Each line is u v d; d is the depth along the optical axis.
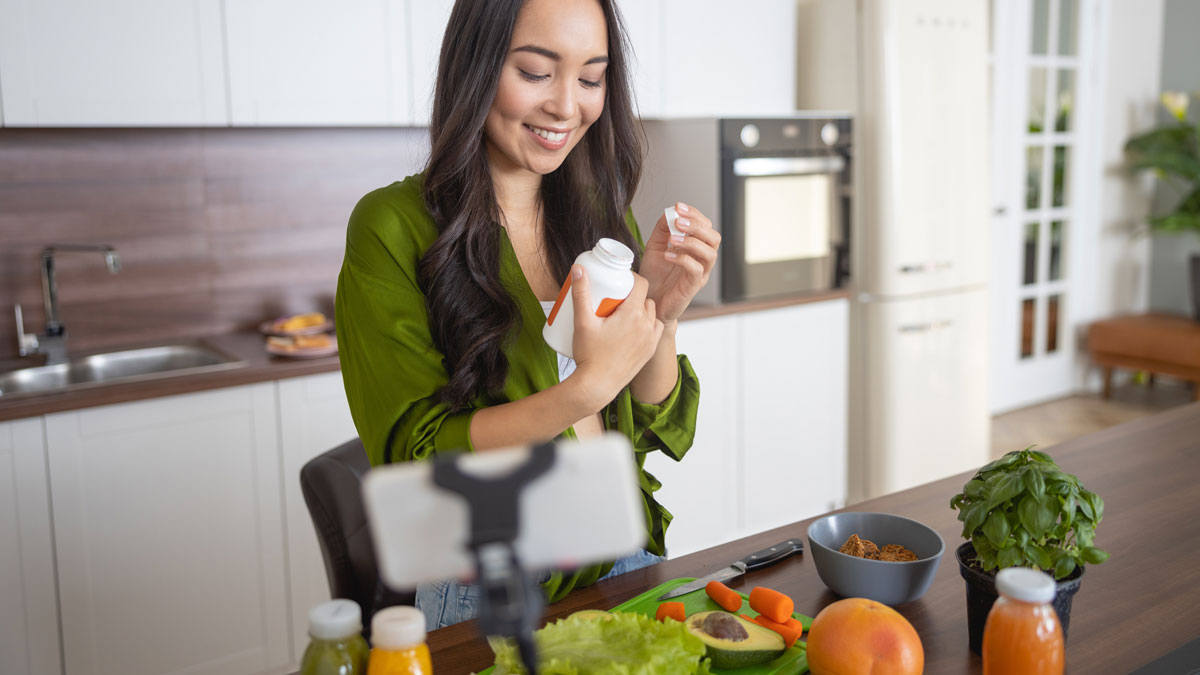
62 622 2.22
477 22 1.14
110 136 2.71
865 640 0.89
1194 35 5.25
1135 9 5.21
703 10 3.23
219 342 2.80
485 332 1.18
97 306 2.75
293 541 2.50
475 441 1.09
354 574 1.44
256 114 2.57
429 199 1.21
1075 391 5.38
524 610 0.50
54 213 2.65
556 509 0.50
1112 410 5.01
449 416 1.15
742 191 3.15
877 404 3.59
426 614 1.25
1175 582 1.19
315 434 2.52
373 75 2.72
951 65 3.54
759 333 3.26
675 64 3.19
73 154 2.66
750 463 3.30
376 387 1.18
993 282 4.85
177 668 2.38
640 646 0.87
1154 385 5.47
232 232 2.92
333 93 2.67
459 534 0.50
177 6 2.44
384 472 0.50
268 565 2.47
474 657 1.02
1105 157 5.25
